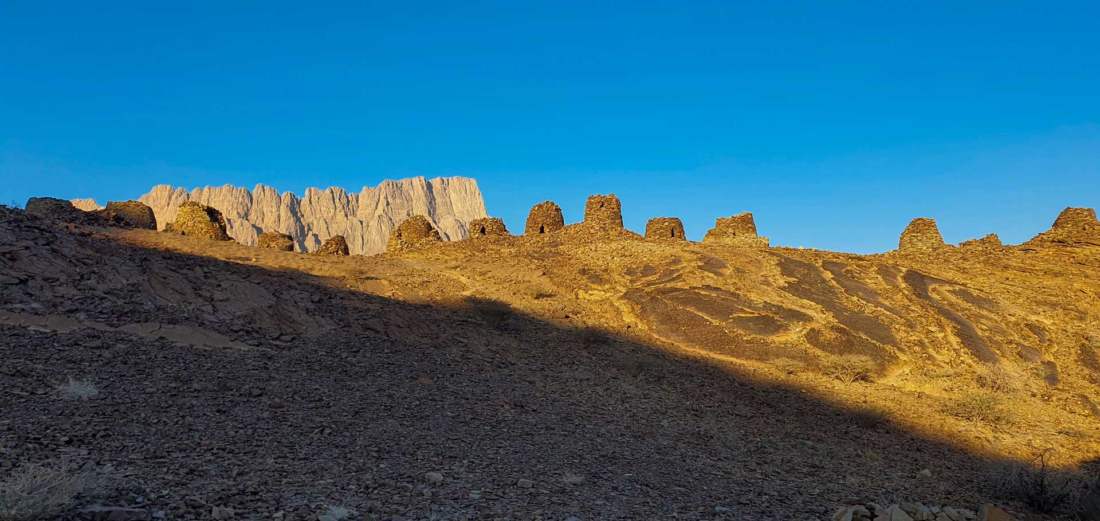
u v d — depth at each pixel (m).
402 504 7.76
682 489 10.42
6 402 9.30
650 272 34.81
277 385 12.95
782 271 34.91
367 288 27.33
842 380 23.92
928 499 11.82
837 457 14.55
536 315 27.06
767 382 22.34
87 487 6.63
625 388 18.70
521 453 11.20
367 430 11.09
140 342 13.98
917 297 33.09
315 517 6.89
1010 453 17.56
